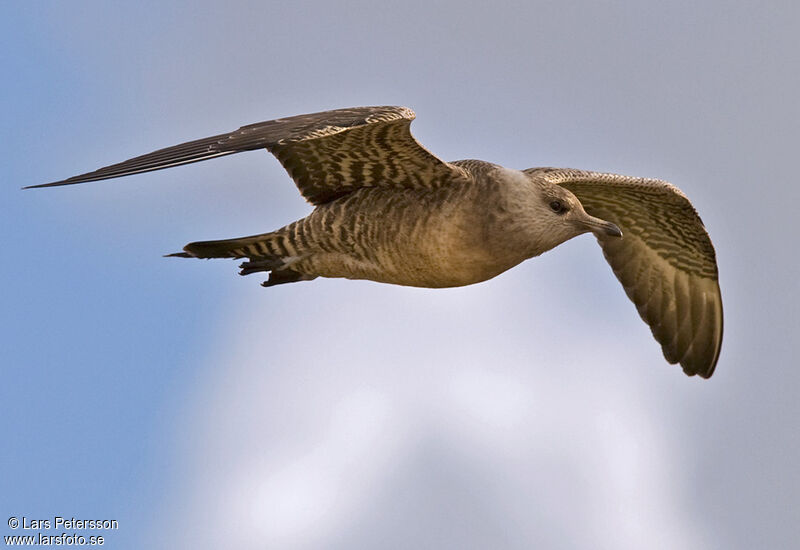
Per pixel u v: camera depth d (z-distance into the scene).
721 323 16.66
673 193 15.60
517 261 13.80
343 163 13.33
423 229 13.39
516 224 13.52
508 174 13.66
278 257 13.99
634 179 15.48
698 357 16.86
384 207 13.50
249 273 14.20
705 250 16.28
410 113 12.55
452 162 13.91
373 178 13.46
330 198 13.79
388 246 13.57
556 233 13.82
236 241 13.84
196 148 12.66
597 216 16.53
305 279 14.27
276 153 13.52
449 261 13.50
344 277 14.11
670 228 16.25
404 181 13.39
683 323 16.81
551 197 13.77
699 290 16.64
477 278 13.76
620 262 16.81
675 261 16.58
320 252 13.87
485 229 13.41
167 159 12.47
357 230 13.59
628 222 16.45
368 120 12.45
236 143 12.58
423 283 13.84
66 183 12.08
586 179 15.18
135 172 12.30
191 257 14.06
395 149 12.97
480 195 13.38
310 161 13.45
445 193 13.35
